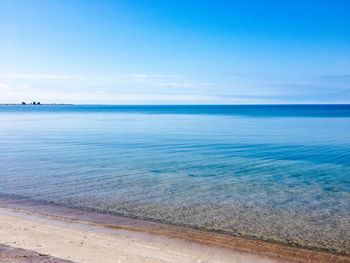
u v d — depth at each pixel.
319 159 20.44
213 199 11.69
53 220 9.23
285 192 12.66
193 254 7.09
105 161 19.52
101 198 11.65
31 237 7.77
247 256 7.07
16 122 65.69
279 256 7.12
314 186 13.61
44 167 17.50
